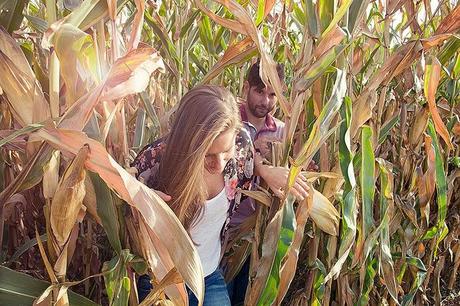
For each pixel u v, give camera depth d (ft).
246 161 5.77
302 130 5.99
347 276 6.99
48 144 3.96
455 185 10.34
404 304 7.75
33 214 6.23
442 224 7.36
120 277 4.49
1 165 4.70
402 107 6.86
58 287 4.06
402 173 7.63
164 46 7.65
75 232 4.51
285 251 5.47
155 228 3.70
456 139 9.50
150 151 5.48
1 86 3.94
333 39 5.22
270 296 5.52
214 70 6.35
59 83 4.21
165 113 8.05
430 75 5.93
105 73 4.08
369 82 6.18
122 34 6.02
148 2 7.16
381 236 6.70
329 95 5.88
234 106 5.09
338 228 6.30
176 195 5.08
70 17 3.83
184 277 3.74
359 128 6.21
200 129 4.82
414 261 7.70
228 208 5.88
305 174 5.76
